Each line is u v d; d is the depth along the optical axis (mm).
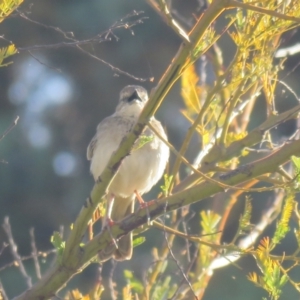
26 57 25203
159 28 24484
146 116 6898
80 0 24125
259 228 9258
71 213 24469
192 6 21656
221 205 9258
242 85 8398
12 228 23859
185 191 7750
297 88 21469
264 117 20281
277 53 9125
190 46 6570
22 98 25984
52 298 8336
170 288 9141
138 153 10484
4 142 24953
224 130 8594
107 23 23594
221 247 7684
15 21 24250
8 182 24453
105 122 11086
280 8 7930
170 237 9055
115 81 25203
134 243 8438
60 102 25875
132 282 8906
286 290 17125
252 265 18500
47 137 25562
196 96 9133
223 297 18438
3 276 20766
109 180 7289
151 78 7914
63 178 24969
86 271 19531
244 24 7938
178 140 22625
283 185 7129
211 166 8547
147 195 18484
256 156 14391
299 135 9477
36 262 8805
